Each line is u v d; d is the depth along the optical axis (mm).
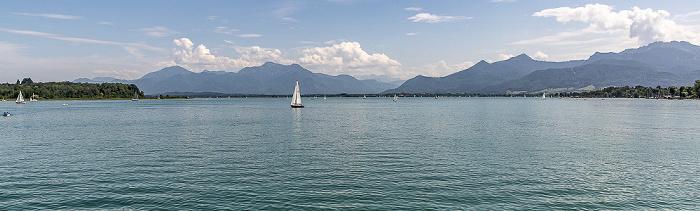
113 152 53719
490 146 59281
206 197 32312
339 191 34062
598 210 29797
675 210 29797
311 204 30766
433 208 29953
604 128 89375
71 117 135625
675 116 135000
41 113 163250
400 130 84875
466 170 41938
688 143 63281
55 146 59781
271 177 38781
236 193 33438
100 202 31094
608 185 36156
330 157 49812
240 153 53031
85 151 54625
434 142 63875
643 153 53188
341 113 166250
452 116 140375
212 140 67375
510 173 40531
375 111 187125
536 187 35438
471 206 30406
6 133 79938
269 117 137000
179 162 46375
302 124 103250
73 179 37938
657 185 36219
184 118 131500
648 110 184000
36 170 41875
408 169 42406
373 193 33531
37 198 32062
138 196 32531
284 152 53875
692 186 35906
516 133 78125
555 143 62875
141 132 81750
